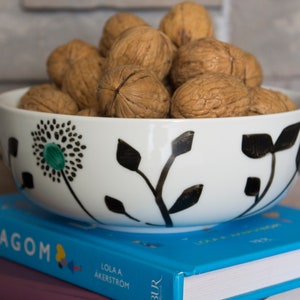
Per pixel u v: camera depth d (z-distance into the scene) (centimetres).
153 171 70
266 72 131
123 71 74
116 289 71
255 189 74
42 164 75
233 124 70
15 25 111
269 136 73
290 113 74
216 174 71
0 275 79
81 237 76
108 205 73
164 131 69
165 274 65
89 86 83
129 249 71
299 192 107
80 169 72
